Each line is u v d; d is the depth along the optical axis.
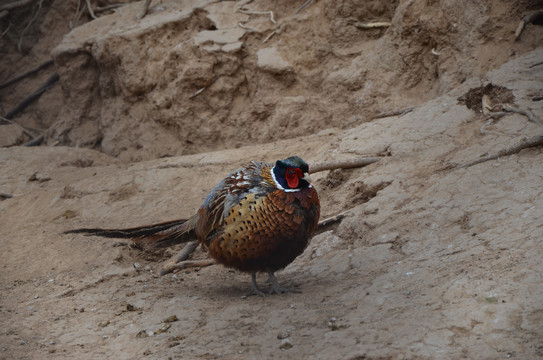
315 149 14.49
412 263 8.31
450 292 6.99
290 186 7.94
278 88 18.25
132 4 23.34
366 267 8.83
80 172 17.41
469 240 8.36
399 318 6.73
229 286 9.52
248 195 8.04
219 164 15.38
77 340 7.76
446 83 14.79
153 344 7.33
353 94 16.77
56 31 26.70
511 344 5.83
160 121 20.06
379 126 13.47
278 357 6.45
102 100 22.14
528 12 14.12
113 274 10.60
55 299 9.66
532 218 8.18
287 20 18.56
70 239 12.44
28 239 12.85
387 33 16.52
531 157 9.90
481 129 11.41
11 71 27.09
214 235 8.48
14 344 7.82
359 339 6.48
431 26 15.37
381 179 11.22
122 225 13.04
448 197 9.76
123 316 8.47
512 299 6.47
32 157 18.91
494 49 14.12
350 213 10.66
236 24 19.25
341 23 17.64
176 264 10.70
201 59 18.81
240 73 18.81
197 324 7.75
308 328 7.02
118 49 20.58
